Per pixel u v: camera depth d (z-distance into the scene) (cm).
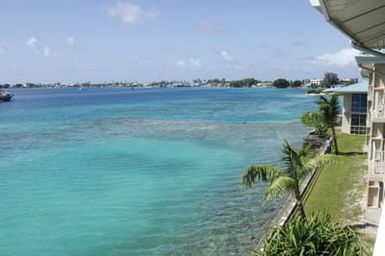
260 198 2641
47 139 5431
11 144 5056
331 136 4531
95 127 6731
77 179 3328
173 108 11306
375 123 2116
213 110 10356
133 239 2095
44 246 2056
